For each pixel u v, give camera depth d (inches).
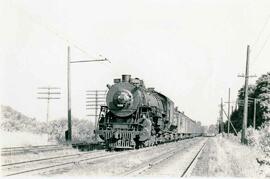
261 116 2704.2
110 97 987.3
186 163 692.1
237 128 3230.8
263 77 2810.0
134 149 945.5
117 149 960.3
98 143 1112.8
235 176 554.9
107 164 611.2
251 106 2881.4
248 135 1445.6
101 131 952.9
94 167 572.1
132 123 957.8
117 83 994.7
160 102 1275.8
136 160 680.4
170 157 792.3
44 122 2084.2
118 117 983.6
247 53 1307.8
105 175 497.7
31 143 1044.5
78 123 2233.0
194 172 574.2
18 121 1822.1
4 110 1834.4
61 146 955.3
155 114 1094.4
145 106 979.9
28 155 697.6
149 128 962.1
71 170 536.7
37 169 527.2
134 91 975.6
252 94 2972.4
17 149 802.8
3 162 567.5
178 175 522.0
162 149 1010.1
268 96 2709.2
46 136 1280.8
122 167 588.1
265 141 1194.6
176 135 1787.6
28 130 1700.3
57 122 2126.0
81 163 619.2
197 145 1408.7
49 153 761.6
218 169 618.5
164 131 1293.1
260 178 552.1
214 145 1444.4
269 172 609.3
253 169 640.4
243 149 1034.7
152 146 1101.7
